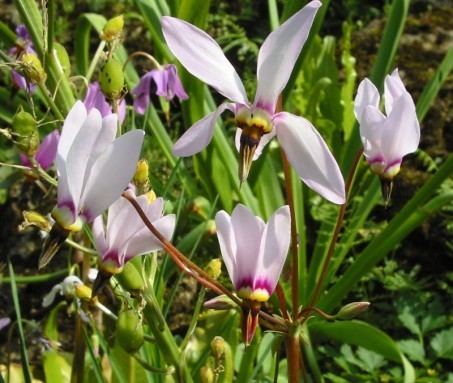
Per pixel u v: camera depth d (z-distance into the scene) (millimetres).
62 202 142
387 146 161
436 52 404
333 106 382
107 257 154
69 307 237
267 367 281
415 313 325
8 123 391
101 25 346
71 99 194
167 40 146
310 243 371
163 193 229
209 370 181
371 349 284
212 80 146
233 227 150
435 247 354
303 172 146
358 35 427
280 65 144
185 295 345
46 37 193
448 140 381
